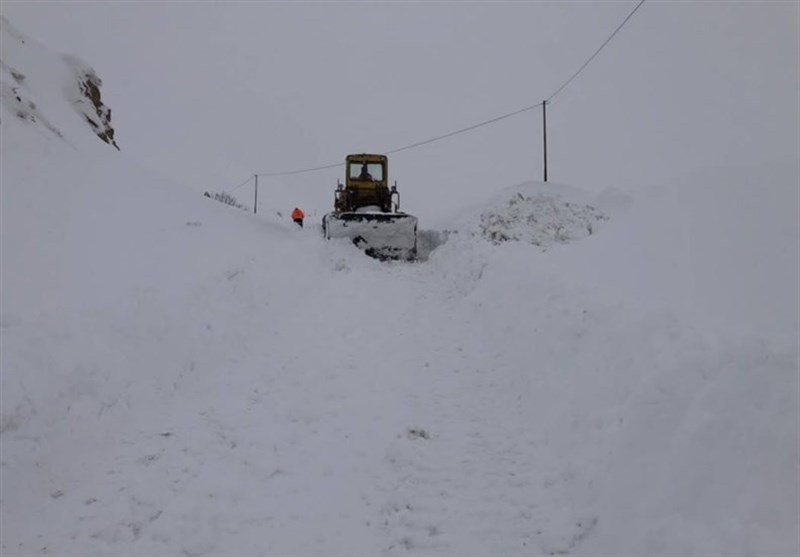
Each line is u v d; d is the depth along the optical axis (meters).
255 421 5.71
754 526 3.29
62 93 17.73
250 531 4.17
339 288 10.76
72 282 7.30
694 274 7.08
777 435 3.64
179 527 4.16
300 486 4.70
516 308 7.98
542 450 5.11
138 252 9.20
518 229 12.58
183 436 5.35
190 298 7.75
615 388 4.95
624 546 3.71
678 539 3.47
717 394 4.02
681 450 3.88
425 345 7.91
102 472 4.76
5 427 4.57
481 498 4.50
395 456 5.07
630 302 6.08
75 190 11.34
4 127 11.95
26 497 4.29
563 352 6.12
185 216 13.04
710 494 3.59
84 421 5.14
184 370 6.56
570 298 6.99
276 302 9.34
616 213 13.79
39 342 5.45
